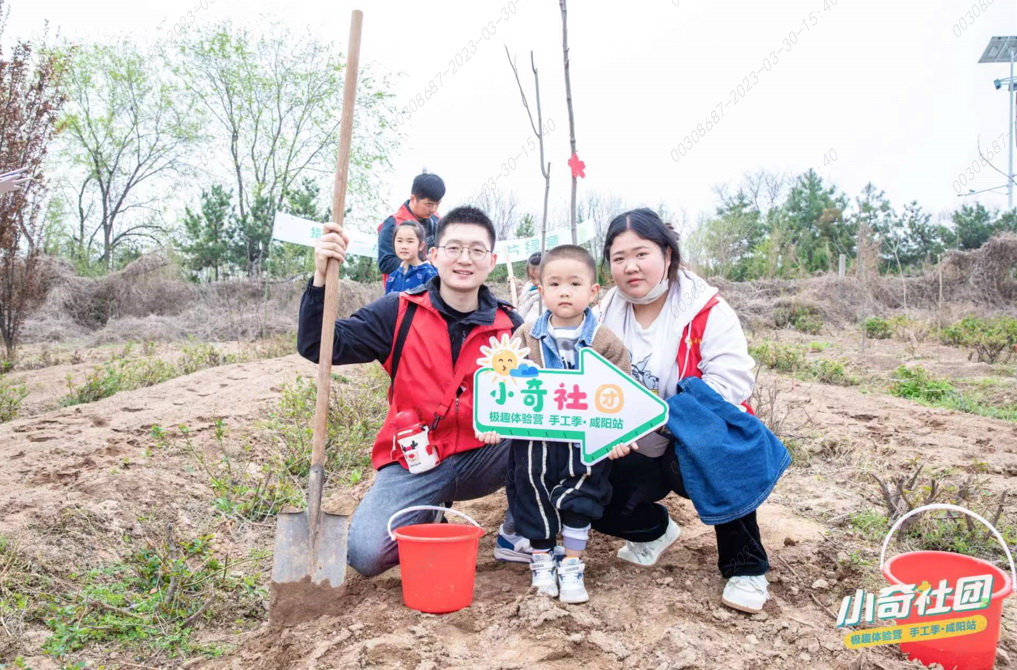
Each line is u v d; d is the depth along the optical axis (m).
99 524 3.97
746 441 3.02
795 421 6.83
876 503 4.26
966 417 7.35
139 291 20.20
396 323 3.42
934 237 31.80
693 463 3.00
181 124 25.88
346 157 3.18
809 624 2.95
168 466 4.91
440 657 2.69
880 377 9.98
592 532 3.94
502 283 21.39
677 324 3.21
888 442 6.26
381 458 3.50
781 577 3.30
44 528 3.84
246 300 20.55
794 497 4.61
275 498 4.60
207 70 24.84
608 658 2.70
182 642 3.09
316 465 3.15
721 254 24.31
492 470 3.55
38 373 10.41
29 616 3.20
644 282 3.15
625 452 2.98
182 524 4.18
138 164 26.95
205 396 7.22
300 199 22.88
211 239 22.89
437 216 6.75
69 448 5.32
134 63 24.86
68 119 23.33
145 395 7.30
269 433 5.82
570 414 3.01
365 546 3.22
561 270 3.07
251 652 2.97
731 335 3.17
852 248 30.39
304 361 9.50
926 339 15.91
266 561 3.88
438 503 3.50
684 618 2.97
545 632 2.80
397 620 2.97
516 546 3.56
